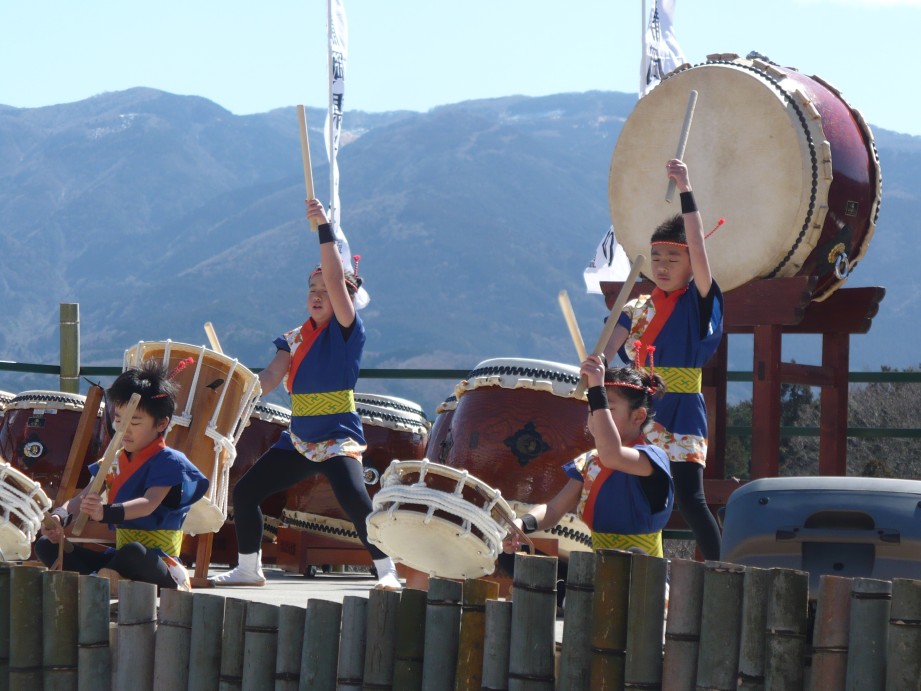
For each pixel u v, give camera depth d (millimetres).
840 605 8047
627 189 17000
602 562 8570
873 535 8797
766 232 15656
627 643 8484
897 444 43812
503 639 8828
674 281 12734
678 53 19438
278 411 17938
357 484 13750
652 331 12711
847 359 17156
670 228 12828
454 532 11016
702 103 16297
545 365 13914
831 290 16406
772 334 15695
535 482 13586
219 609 9578
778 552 9047
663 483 10570
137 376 11633
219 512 14312
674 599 8430
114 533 14234
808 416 42156
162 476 11578
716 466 16562
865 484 9008
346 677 9148
